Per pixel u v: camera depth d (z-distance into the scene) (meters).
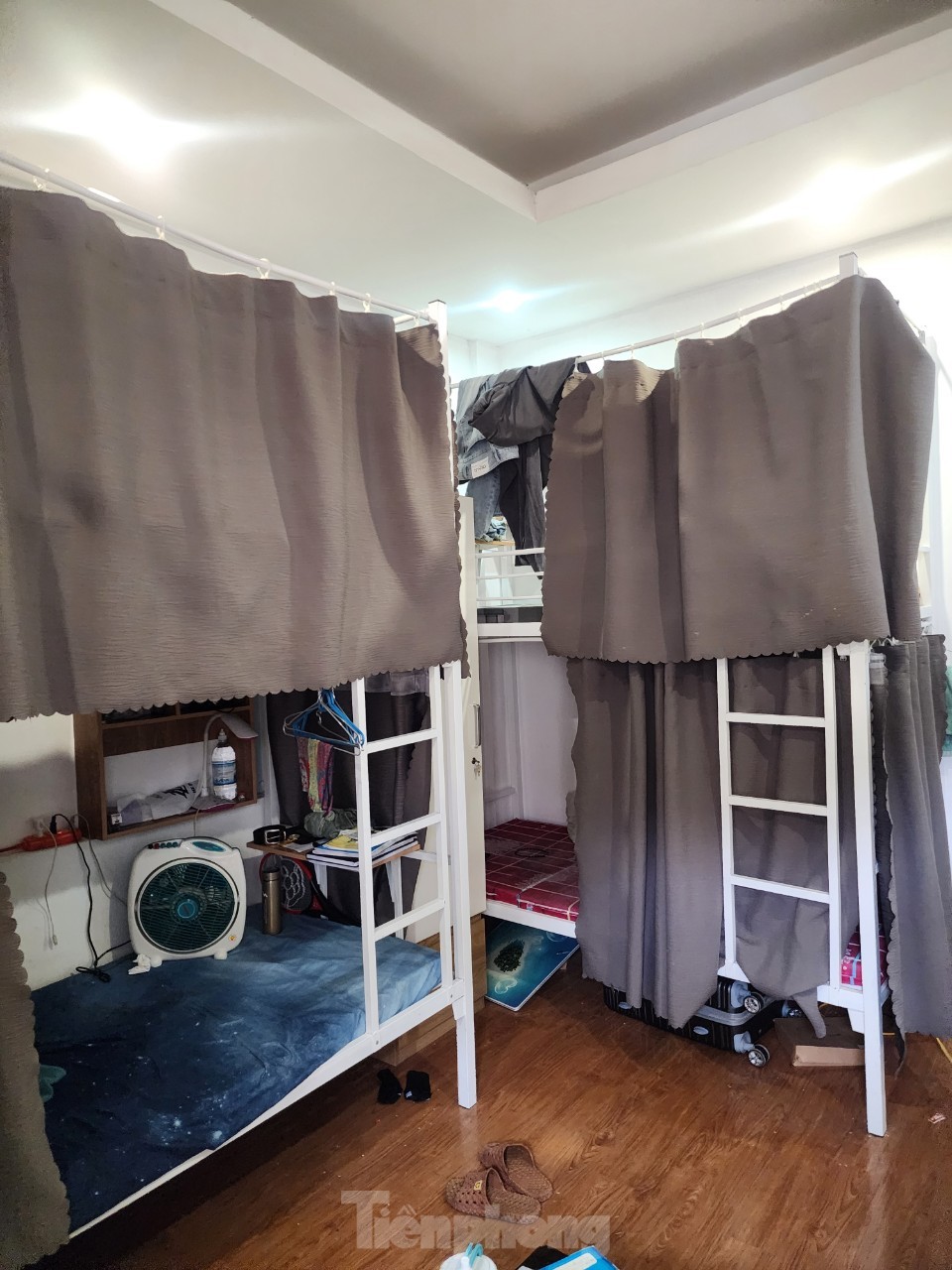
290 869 2.82
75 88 1.99
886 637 2.06
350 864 2.34
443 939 2.25
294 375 1.77
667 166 2.54
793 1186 1.94
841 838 2.27
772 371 2.20
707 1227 1.82
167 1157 1.58
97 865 2.49
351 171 2.45
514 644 4.14
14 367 1.35
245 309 1.70
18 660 1.30
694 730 2.47
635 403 2.47
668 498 2.47
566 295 3.55
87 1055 1.86
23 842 2.31
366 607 1.97
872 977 2.10
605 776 2.65
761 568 2.23
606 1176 2.01
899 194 2.71
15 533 1.35
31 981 2.33
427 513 2.10
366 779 1.98
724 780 2.39
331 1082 2.46
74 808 2.46
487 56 2.25
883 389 2.17
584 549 2.63
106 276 1.46
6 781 2.31
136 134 2.20
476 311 3.74
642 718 2.52
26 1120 1.30
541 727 4.07
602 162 2.77
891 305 2.14
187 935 2.39
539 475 3.17
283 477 1.78
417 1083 2.38
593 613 2.60
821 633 2.11
